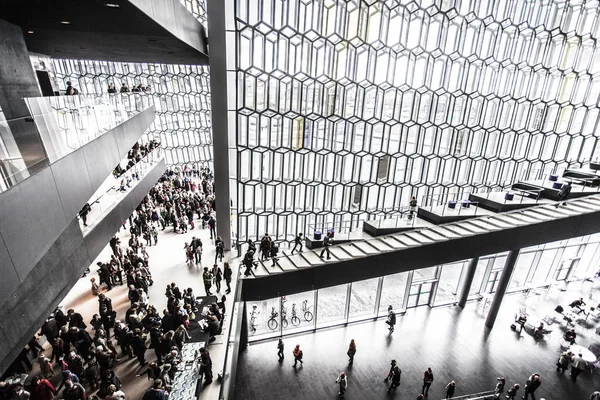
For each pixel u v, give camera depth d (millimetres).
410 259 12078
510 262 13711
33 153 4574
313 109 13047
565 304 16703
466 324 15078
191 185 20406
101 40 9281
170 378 6578
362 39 12688
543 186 14773
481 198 14477
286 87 12422
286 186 13930
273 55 11898
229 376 7504
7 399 5438
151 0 7000
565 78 16031
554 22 14758
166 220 15578
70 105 6410
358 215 15484
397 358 12922
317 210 14828
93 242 7844
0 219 3537
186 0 14922
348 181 14672
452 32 13672
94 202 8594
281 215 14406
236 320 9422
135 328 7391
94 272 11516
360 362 12672
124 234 14672
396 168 15172
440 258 12227
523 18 14328
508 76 15172
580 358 12000
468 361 12891
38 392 5453
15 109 4512
